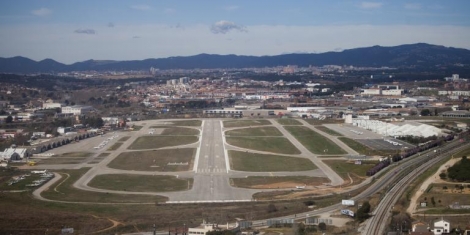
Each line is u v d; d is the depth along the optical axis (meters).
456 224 196.38
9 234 191.50
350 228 195.00
